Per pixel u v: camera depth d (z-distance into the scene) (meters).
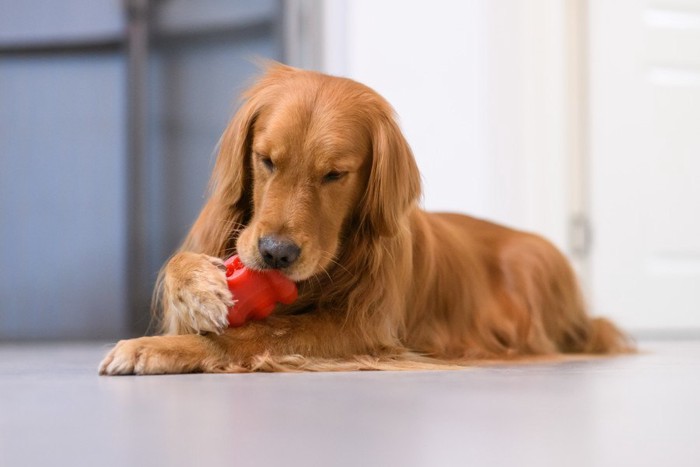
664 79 4.97
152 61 5.11
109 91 5.20
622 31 4.91
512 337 2.94
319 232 2.26
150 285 5.10
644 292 4.94
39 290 5.22
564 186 4.84
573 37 4.87
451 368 2.30
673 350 3.48
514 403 1.49
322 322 2.35
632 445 1.12
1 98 5.21
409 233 2.59
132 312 5.14
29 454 1.06
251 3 4.94
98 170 5.21
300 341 2.26
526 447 1.10
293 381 1.86
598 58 4.89
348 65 4.73
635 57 4.93
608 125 4.91
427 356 2.66
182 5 5.08
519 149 4.76
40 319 5.22
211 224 2.48
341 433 1.18
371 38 4.71
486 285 3.03
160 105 5.12
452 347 2.79
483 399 1.54
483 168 4.73
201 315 2.10
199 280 2.13
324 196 2.29
